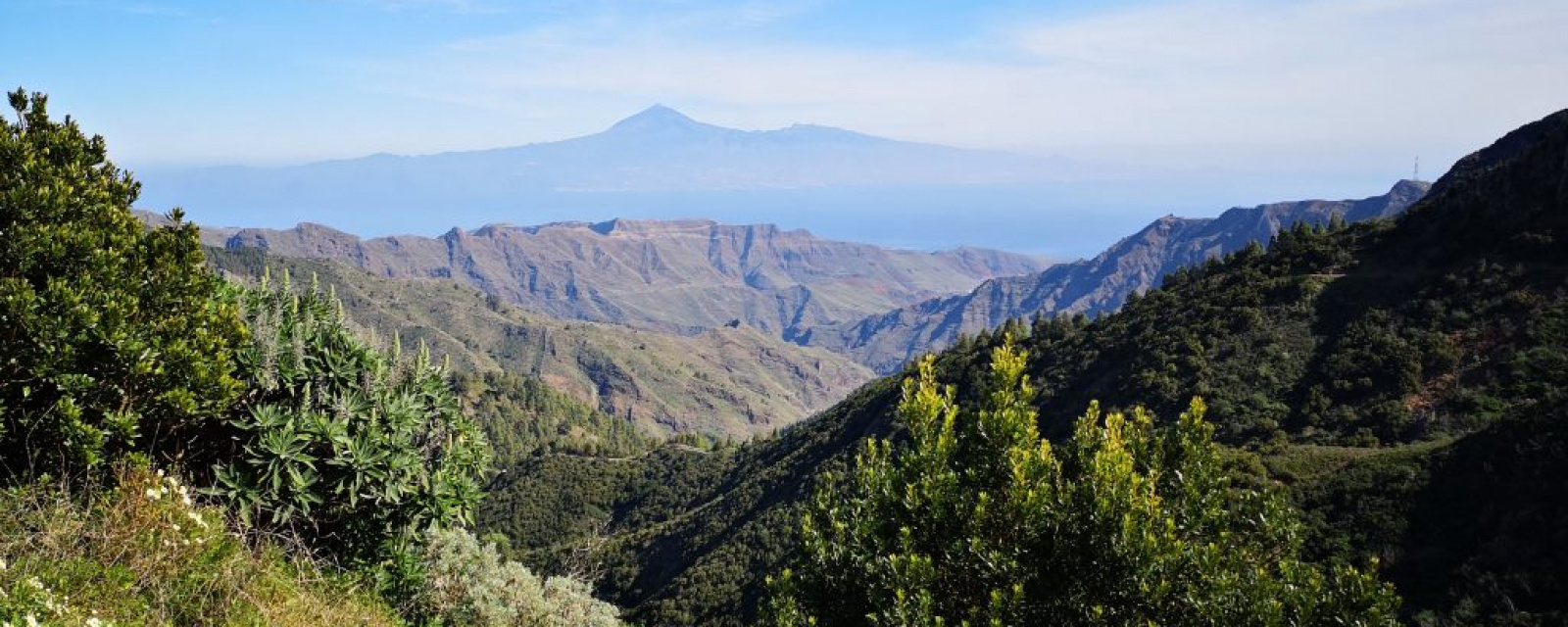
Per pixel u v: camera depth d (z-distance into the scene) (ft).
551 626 28.12
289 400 22.40
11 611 13.38
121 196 22.61
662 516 243.19
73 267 19.24
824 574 21.74
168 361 19.30
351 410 22.61
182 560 17.02
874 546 20.97
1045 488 19.84
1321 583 19.58
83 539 16.61
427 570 25.32
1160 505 21.33
